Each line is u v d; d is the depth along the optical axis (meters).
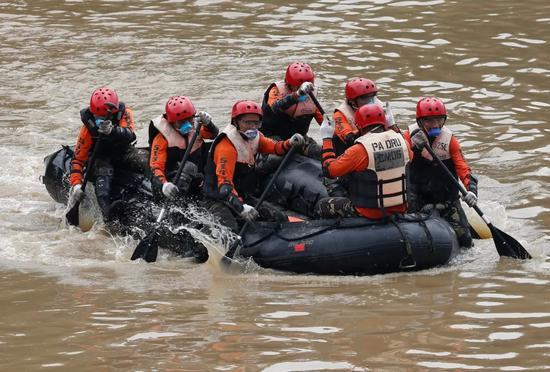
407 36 26.25
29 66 24.84
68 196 16.58
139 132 20.39
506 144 19.06
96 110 15.54
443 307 12.23
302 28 27.34
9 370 10.59
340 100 21.64
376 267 13.70
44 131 20.80
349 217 14.02
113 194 16.03
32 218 16.45
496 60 24.14
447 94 21.95
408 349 10.91
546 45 25.17
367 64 24.05
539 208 15.98
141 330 11.62
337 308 12.28
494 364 10.49
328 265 13.72
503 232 14.10
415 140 14.25
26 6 30.52
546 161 18.11
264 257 14.05
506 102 21.45
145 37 26.92
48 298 12.87
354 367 10.45
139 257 14.58
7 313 12.33
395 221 13.82
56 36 27.25
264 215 14.58
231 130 14.32
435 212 14.67
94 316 12.14
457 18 27.83
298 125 16.02
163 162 15.17
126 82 23.47
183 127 15.12
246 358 10.73
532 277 13.35
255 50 25.47
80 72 24.31
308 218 14.95
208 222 14.45
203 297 12.85
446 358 10.65
